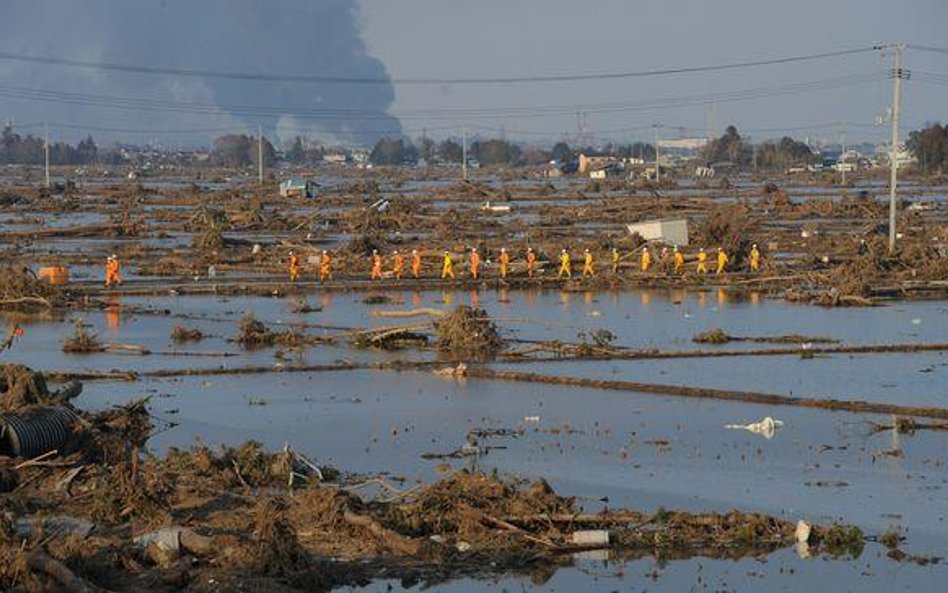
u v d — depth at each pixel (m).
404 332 192.88
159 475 107.75
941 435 136.50
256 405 152.00
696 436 135.62
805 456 127.44
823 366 175.75
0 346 155.12
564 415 145.75
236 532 98.69
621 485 116.50
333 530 100.50
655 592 90.62
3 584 85.38
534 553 97.56
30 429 118.56
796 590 91.19
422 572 93.44
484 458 126.12
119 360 180.75
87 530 98.69
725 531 102.88
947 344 191.62
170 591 87.19
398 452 128.88
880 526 105.44
